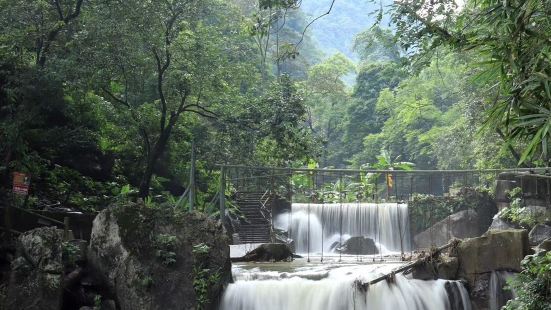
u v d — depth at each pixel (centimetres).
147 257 1210
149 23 1852
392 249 2312
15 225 1320
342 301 1309
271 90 2081
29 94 1595
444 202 2319
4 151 1619
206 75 1995
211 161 2156
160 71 1925
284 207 2350
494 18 713
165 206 1338
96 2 1922
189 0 1936
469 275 1427
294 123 1975
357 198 3020
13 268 1148
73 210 1711
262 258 1709
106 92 1991
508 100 706
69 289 1195
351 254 2164
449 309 1384
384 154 3697
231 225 2053
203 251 1251
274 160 2203
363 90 5284
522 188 1980
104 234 1243
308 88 5059
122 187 1995
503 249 1395
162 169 2330
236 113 2020
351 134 5284
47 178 1803
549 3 692
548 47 688
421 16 1189
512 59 700
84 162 2039
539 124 677
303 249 2303
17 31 1692
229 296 1276
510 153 2366
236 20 2667
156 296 1179
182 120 2247
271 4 1318
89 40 1778
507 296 1366
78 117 1986
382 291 1343
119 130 2112
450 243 1483
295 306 1298
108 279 1218
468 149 2923
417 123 4169
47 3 1803
